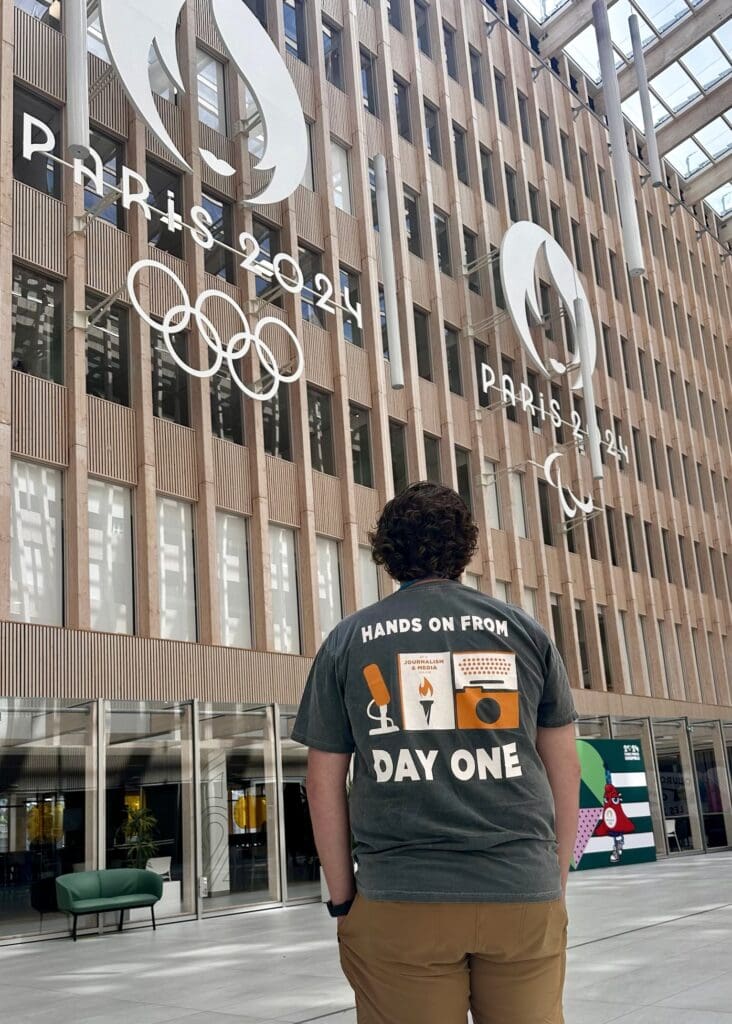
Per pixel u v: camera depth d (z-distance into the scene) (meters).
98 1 16.80
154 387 17.50
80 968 9.83
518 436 27.52
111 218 17.64
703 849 27.58
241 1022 6.41
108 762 14.36
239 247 19.92
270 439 19.58
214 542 17.62
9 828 12.91
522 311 26.81
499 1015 1.90
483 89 30.17
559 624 27.44
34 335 15.75
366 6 25.77
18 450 14.94
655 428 35.97
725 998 6.45
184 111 19.48
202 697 16.41
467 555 2.22
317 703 2.09
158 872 14.53
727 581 38.53
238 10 19.80
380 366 22.59
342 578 20.59
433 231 25.83
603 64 28.78
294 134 20.23
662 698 30.81
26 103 16.59
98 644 14.92
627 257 27.86
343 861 2.04
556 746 2.08
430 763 1.91
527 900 1.85
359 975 1.94
